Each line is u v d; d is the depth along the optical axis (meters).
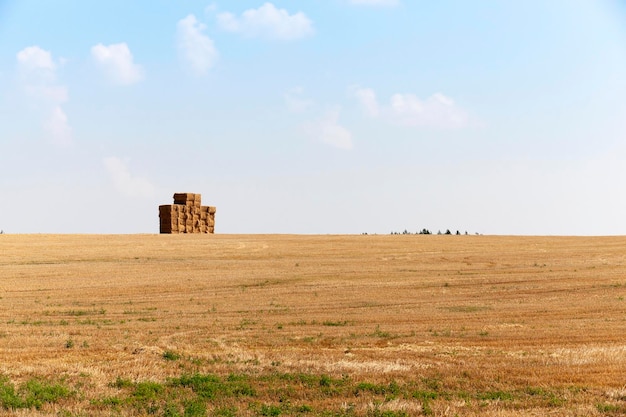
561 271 46.91
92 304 35.00
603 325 28.19
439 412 14.65
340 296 37.84
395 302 35.81
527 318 30.45
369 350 22.66
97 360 20.72
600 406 14.83
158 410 14.99
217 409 14.97
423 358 21.03
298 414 14.66
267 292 39.25
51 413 14.57
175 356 21.11
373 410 14.77
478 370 18.81
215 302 35.81
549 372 18.55
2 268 46.66
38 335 25.64
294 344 23.98
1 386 16.33
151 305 34.78
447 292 39.22
